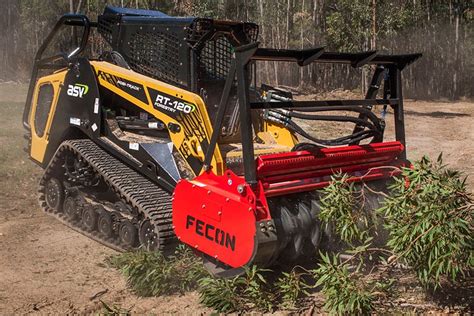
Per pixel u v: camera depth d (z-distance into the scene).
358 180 6.25
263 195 5.37
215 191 5.57
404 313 5.14
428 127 21.80
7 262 6.73
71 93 7.77
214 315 5.25
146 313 5.41
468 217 5.05
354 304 5.04
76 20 8.06
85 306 5.60
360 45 33.66
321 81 38.94
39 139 8.48
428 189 4.98
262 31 36.41
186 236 5.86
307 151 5.84
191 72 6.62
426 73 40.50
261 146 7.03
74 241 7.50
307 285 5.70
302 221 5.75
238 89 5.41
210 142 5.85
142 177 7.08
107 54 7.66
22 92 25.69
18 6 37.16
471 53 40.66
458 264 4.98
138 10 8.13
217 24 6.73
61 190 8.26
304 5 40.31
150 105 6.80
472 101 38.09
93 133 7.43
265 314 5.31
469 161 13.95
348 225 5.43
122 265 6.31
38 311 5.50
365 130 6.94
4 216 8.52
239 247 5.36
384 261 5.61
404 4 34.66
